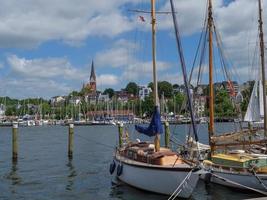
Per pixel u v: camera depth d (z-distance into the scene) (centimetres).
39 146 7025
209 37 3528
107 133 11638
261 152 3244
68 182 3341
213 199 2552
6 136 10825
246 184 2627
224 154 2956
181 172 2408
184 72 2972
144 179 2628
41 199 2739
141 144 3244
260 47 4206
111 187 3020
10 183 3331
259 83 5041
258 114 5081
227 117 8038
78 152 5750
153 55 2848
